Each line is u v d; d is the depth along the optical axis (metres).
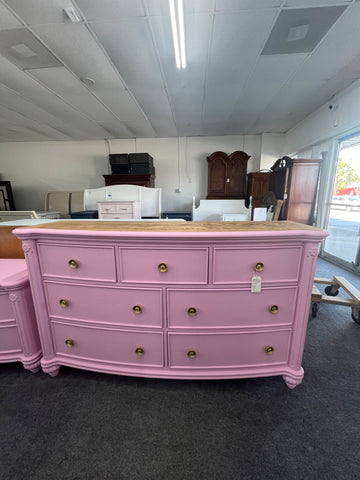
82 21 1.66
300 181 3.30
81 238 0.96
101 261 0.99
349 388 1.12
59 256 1.03
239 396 1.08
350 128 2.66
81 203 4.52
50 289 1.09
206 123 3.90
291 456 0.82
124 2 1.49
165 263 0.95
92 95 2.87
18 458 0.83
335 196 3.12
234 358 1.08
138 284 0.99
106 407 1.03
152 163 4.55
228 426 0.94
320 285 2.40
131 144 4.83
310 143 3.53
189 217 4.20
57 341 1.17
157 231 0.92
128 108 3.26
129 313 1.04
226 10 1.55
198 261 0.95
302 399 1.06
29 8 1.54
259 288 0.97
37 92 2.78
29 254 1.03
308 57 2.10
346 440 0.88
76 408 1.02
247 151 4.64
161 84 2.58
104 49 1.98
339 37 1.83
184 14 1.58
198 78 2.45
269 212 3.54
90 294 1.05
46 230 0.96
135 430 0.92
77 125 3.99
